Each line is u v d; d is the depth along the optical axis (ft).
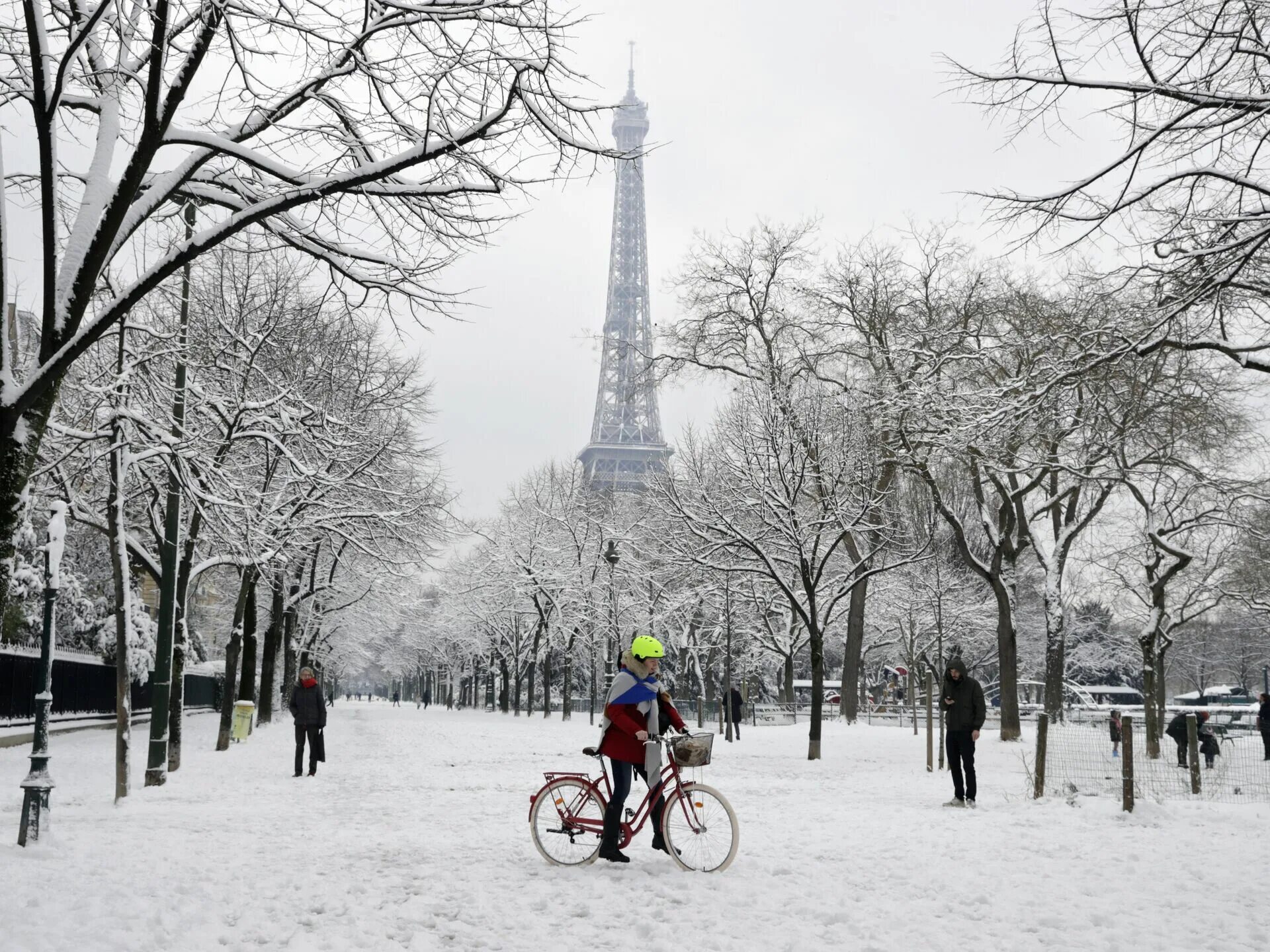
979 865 35.68
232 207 37.88
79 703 120.57
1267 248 39.50
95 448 66.13
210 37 31.12
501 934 25.91
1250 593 143.95
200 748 98.89
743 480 110.63
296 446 91.40
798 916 28.12
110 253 33.86
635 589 200.34
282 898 29.45
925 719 171.83
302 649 179.52
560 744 114.52
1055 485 129.49
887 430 94.07
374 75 33.53
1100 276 39.37
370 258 38.32
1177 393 58.34
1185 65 33.71
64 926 25.36
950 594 198.18
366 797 58.85
